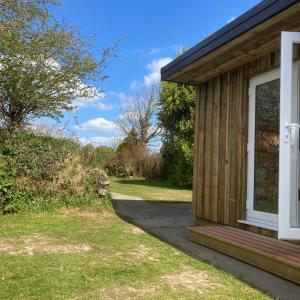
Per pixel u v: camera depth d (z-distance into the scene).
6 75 9.40
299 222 4.76
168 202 11.62
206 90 7.71
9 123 9.70
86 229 6.95
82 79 10.66
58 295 3.69
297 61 5.28
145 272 4.50
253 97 6.44
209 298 3.74
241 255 5.09
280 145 4.52
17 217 7.91
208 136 7.55
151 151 23.92
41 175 8.82
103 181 9.55
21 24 8.90
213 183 7.31
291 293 3.92
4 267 4.50
